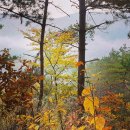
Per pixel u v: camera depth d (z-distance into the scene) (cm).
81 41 1267
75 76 1141
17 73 399
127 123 881
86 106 212
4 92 408
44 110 361
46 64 1181
